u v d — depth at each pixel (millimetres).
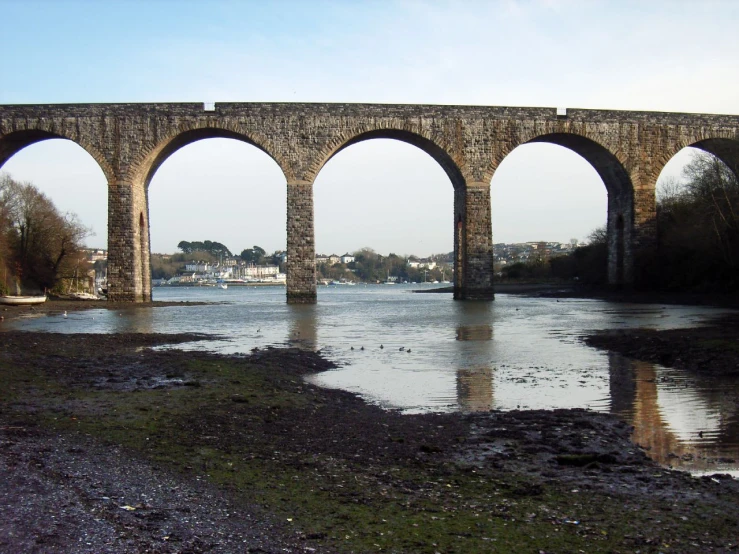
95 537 7227
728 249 55594
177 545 7199
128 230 55812
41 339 28531
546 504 9109
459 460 11359
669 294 59125
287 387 18109
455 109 56875
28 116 55094
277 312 51188
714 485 10039
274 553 7195
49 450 10578
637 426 13977
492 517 8578
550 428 13727
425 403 16594
